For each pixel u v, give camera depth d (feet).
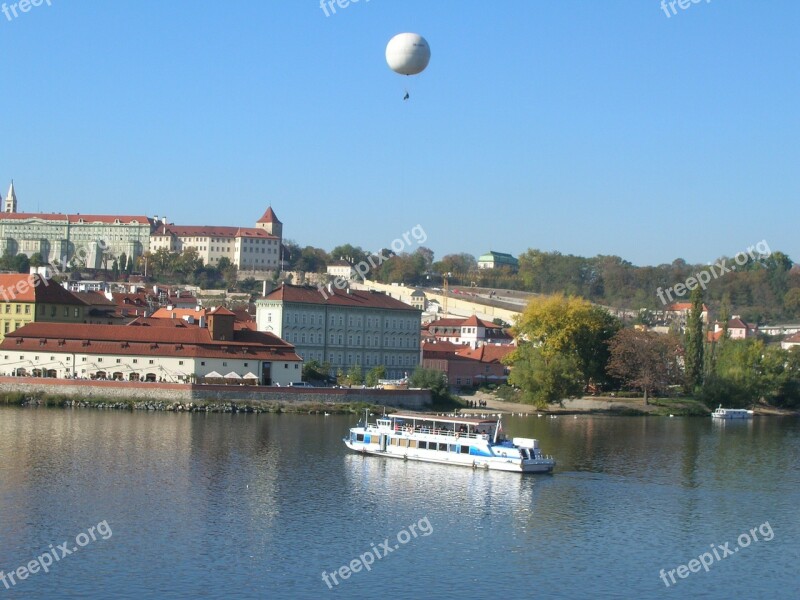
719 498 461.37
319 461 517.14
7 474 455.63
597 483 488.02
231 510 408.87
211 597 310.65
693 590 333.62
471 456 517.96
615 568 352.28
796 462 568.00
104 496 422.41
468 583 331.16
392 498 440.86
